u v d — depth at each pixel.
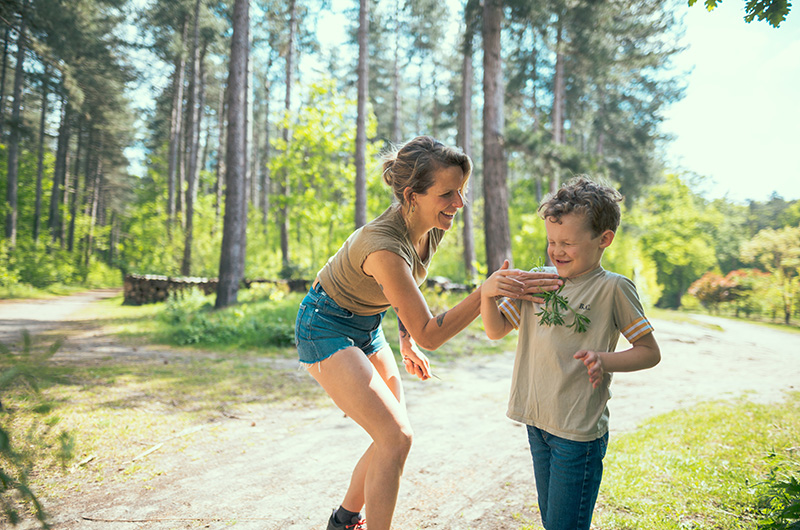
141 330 10.63
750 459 3.40
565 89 28.28
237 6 13.99
